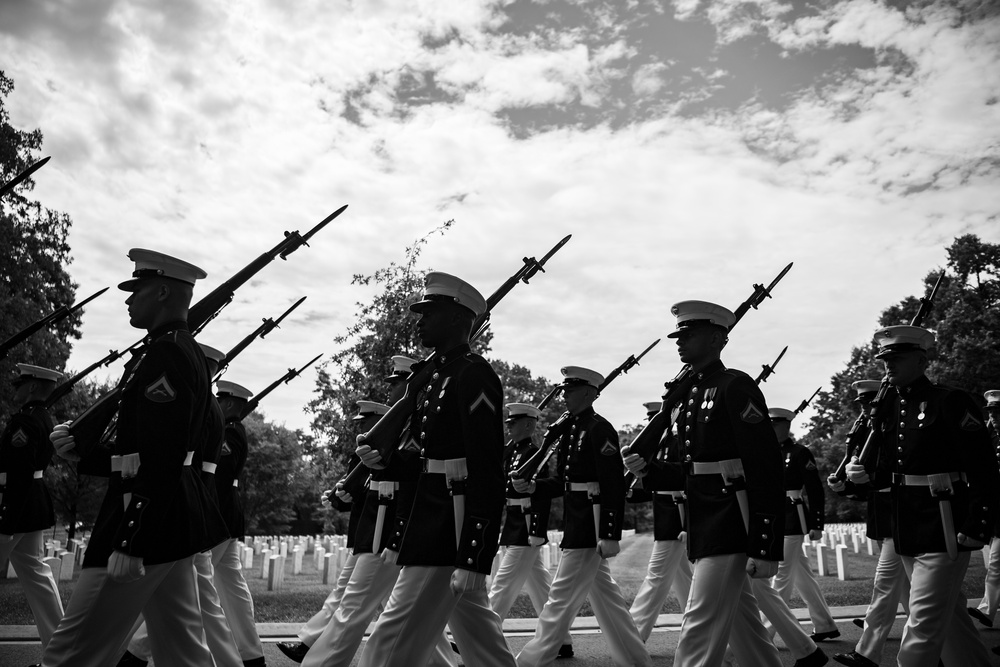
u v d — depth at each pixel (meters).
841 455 58.16
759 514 5.76
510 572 9.82
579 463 8.73
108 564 4.62
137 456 5.04
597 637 10.96
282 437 63.22
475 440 5.25
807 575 10.68
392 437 5.98
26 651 8.91
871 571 20.84
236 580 8.73
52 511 8.58
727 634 5.89
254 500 60.91
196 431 5.24
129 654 7.51
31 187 26.45
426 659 5.36
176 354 5.03
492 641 5.52
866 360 65.56
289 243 6.67
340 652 7.67
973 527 6.35
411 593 5.33
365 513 8.19
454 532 5.34
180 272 5.48
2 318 23.75
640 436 7.19
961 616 6.77
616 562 25.50
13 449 8.21
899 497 6.82
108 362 9.15
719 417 6.15
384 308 21.84
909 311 53.06
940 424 6.65
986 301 50.66
